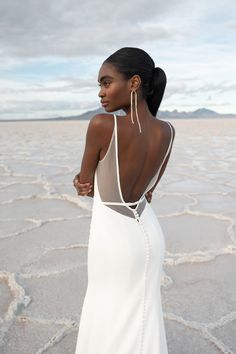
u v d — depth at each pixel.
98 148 1.67
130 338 1.79
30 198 6.80
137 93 1.67
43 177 8.77
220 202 6.49
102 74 1.67
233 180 8.44
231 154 13.47
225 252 4.28
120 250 1.75
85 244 4.50
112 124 1.63
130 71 1.63
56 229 5.06
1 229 5.07
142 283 1.81
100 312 1.81
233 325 2.87
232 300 3.23
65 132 31.88
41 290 3.37
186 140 20.80
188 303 3.17
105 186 1.73
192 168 10.20
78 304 3.13
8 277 3.62
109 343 1.80
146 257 1.79
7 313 2.99
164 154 1.78
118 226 1.76
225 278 3.64
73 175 9.02
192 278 3.64
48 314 2.98
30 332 2.75
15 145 18.17
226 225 5.23
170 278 3.62
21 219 5.53
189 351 2.56
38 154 13.83
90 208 6.09
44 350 2.56
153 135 1.71
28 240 4.64
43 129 39.91
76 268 3.83
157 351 1.82
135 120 1.67
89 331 1.84
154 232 1.83
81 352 1.86
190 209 6.05
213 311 3.05
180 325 2.85
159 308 1.88
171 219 5.53
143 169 1.75
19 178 8.70
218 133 27.89
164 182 8.23
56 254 4.20
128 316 1.79
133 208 1.80
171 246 4.46
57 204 6.38
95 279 1.82
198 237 4.77
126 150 1.67
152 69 1.69
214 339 2.69
